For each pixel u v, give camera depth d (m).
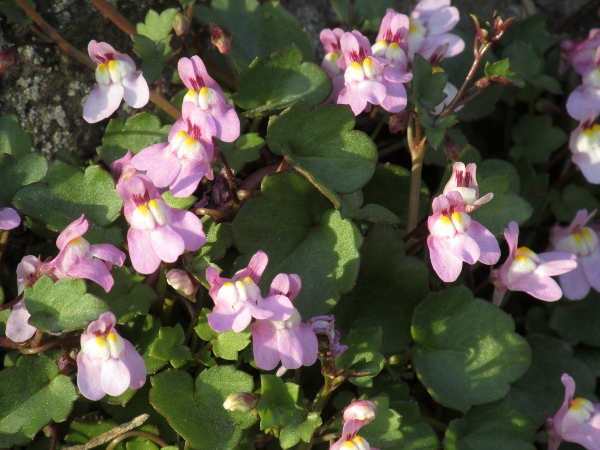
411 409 0.19
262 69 0.20
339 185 0.19
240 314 0.16
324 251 0.19
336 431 0.18
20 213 0.20
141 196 0.17
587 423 0.19
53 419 0.17
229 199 0.20
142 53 0.20
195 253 0.19
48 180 0.18
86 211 0.18
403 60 0.20
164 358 0.18
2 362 0.20
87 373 0.16
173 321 0.20
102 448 0.18
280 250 0.19
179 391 0.18
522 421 0.19
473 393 0.19
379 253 0.19
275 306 0.17
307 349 0.17
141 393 0.19
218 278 0.17
